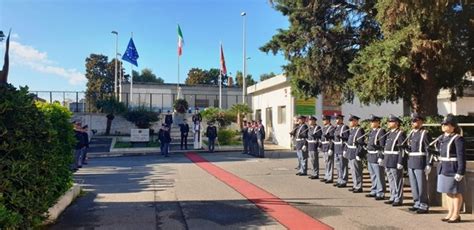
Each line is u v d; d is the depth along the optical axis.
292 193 10.91
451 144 7.83
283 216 8.34
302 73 16.41
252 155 22.50
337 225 7.65
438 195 9.34
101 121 36.19
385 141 10.12
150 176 14.48
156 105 42.84
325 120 13.45
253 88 33.69
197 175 14.55
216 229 7.44
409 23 11.56
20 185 5.69
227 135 27.83
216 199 10.11
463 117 13.15
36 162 6.04
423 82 13.55
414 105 14.07
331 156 12.77
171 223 7.86
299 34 16.06
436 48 11.35
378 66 11.50
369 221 7.95
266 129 31.72
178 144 29.16
